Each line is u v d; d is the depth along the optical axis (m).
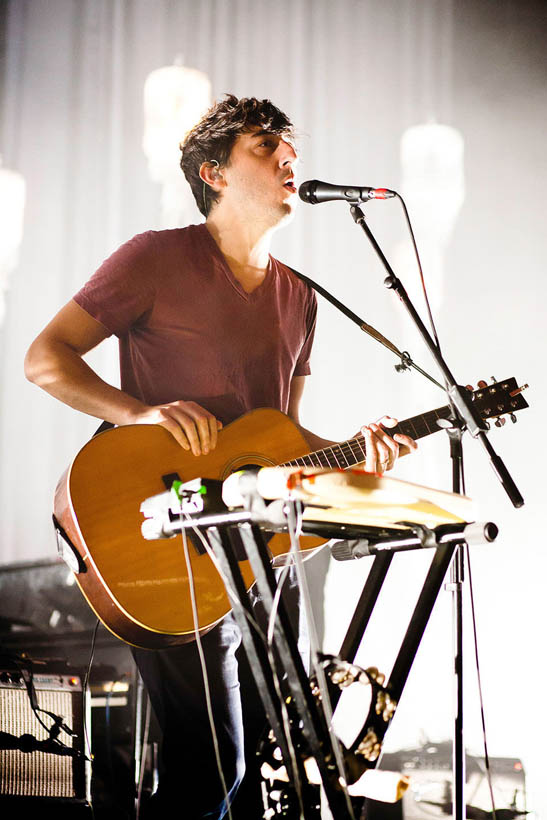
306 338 2.84
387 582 4.57
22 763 2.43
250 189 2.65
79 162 5.05
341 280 5.01
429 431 2.29
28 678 2.51
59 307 4.99
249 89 5.11
